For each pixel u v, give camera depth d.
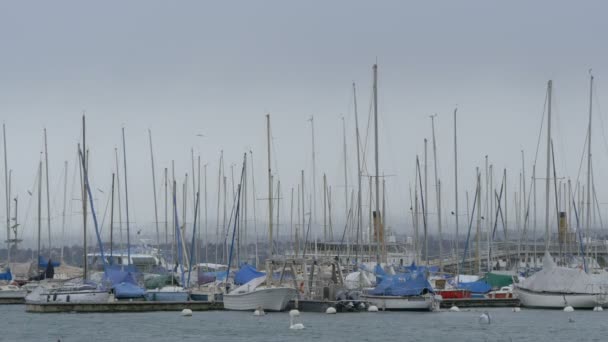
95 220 113.25
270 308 94.62
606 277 100.81
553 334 77.50
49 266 120.94
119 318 90.50
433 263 149.25
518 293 103.06
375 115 104.31
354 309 94.38
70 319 89.75
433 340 72.88
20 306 109.44
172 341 72.06
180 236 132.62
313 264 97.19
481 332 78.38
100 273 113.31
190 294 103.31
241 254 135.62
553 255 145.75
